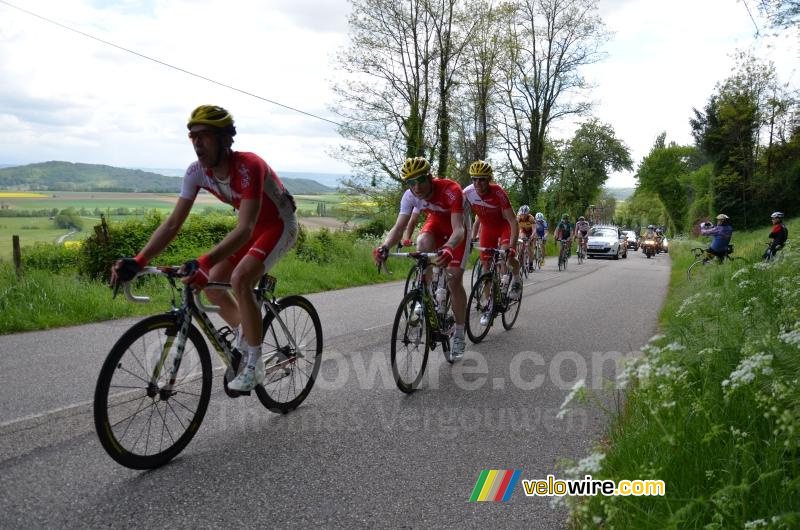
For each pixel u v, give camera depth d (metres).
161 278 9.68
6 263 8.68
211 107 3.11
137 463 2.86
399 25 23.69
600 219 98.88
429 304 4.70
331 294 10.39
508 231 6.87
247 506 2.56
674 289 11.46
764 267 6.39
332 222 22.83
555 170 37.31
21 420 3.48
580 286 12.79
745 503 2.05
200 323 3.26
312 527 2.40
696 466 2.43
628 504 2.24
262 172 3.25
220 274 3.52
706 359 3.34
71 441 3.20
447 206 5.02
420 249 5.04
